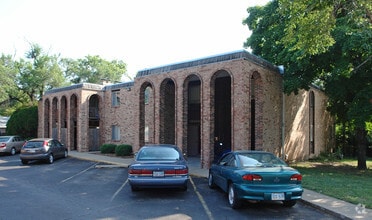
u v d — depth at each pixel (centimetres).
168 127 2477
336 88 1767
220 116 2241
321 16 1086
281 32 1838
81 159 2200
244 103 1548
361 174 1605
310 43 1146
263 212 814
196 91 2461
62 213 788
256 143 1695
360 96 1617
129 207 854
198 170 1592
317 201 900
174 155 1063
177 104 1852
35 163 1992
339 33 1488
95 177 1402
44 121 3253
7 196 1000
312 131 2533
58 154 2141
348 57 1544
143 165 970
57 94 3078
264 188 785
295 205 895
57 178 1377
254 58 1659
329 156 2567
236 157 920
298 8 1133
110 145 2566
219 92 2266
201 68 1738
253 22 2145
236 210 831
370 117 1614
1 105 5066
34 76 4625
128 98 2720
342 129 3027
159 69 1984
